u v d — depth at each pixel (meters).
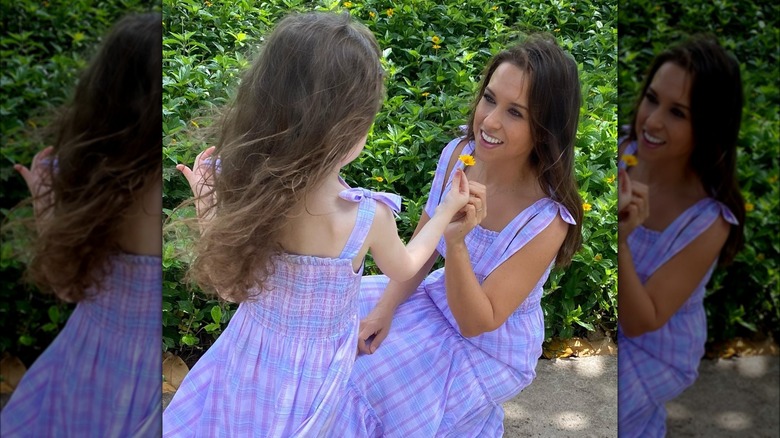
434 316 2.14
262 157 1.79
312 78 1.78
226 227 1.76
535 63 1.95
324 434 1.79
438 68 3.60
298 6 3.93
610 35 4.04
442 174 2.23
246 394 1.81
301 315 1.81
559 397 2.70
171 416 1.86
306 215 1.77
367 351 2.06
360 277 1.89
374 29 3.82
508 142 1.98
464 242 1.94
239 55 3.29
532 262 2.00
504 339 2.06
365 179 3.09
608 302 3.05
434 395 1.98
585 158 3.14
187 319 2.77
